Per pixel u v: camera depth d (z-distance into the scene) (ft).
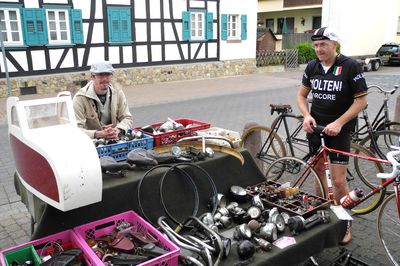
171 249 6.27
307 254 7.36
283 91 39.91
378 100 32.14
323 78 10.00
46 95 36.55
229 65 52.95
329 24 69.51
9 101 6.98
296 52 61.87
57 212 6.68
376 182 12.97
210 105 32.14
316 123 10.43
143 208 7.59
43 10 36.32
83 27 39.40
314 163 10.84
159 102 33.55
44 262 5.95
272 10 90.63
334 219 7.93
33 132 6.53
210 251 6.58
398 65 69.51
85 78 39.55
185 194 8.21
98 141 8.84
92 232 6.95
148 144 9.34
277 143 15.06
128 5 41.96
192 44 48.44
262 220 7.80
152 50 45.01
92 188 6.17
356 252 9.82
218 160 8.89
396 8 77.41
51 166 5.99
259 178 9.72
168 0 44.96
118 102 10.98
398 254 9.66
